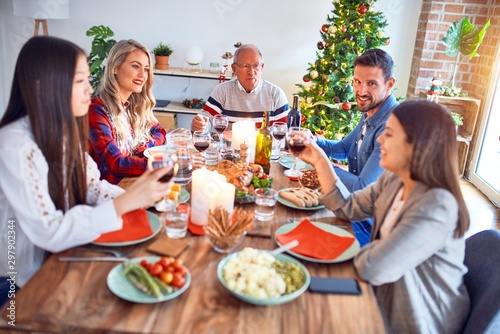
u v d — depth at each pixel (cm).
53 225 130
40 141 139
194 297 114
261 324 105
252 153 216
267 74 490
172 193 165
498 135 411
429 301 137
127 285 115
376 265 124
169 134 254
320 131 395
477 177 426
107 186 171
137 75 235
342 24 394
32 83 135
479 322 134
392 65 215
